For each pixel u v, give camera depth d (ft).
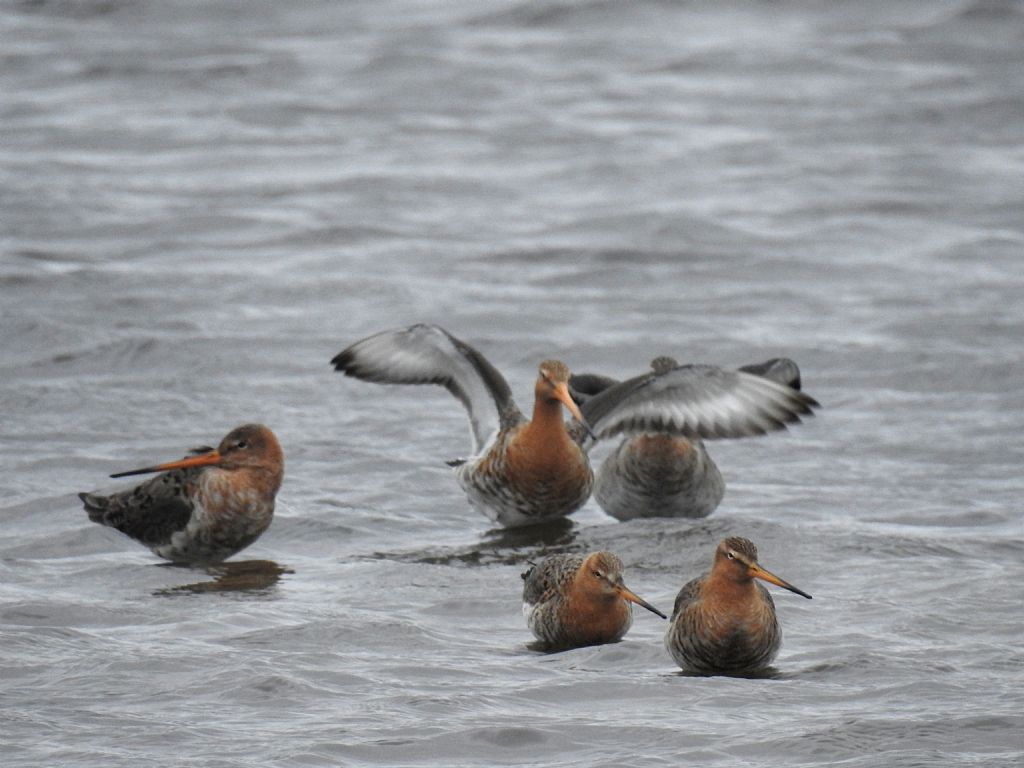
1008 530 47.52
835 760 29.12
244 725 30.91
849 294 78.38
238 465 44.27
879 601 39.73
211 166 101.50
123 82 120.67
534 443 48.37
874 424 60.59
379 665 34.83
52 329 69.31
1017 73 123.54
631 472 48.85
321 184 97.66
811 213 92.58
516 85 122.01
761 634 34.50
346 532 47.78
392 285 78.59
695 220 90.38
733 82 123.13
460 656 35.91
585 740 30.30
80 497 45.78
